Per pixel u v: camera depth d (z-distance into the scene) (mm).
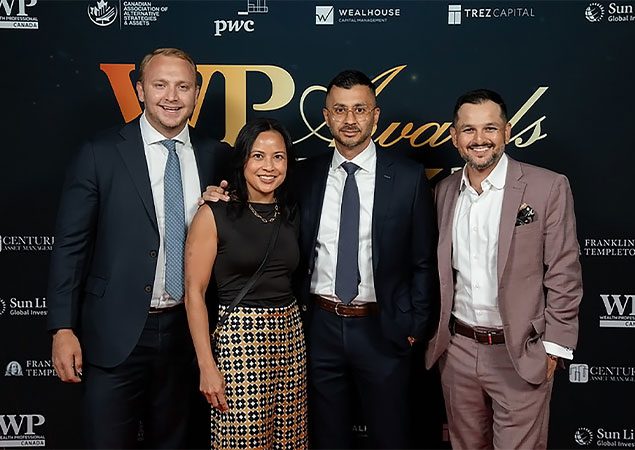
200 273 2383
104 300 2477
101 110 3160
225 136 3186
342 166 2670
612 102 3117
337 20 3135
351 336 2652
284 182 2510
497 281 2447
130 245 2471
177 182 2527
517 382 2475
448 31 3121
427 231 2650
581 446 3230
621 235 3152
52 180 3172
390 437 2721
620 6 3086
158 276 2512
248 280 2416
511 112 3137
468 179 2543
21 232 3186
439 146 3164
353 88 2547
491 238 2471
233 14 3137
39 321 3213
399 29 3129
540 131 3139
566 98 3123
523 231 2420
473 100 2406
